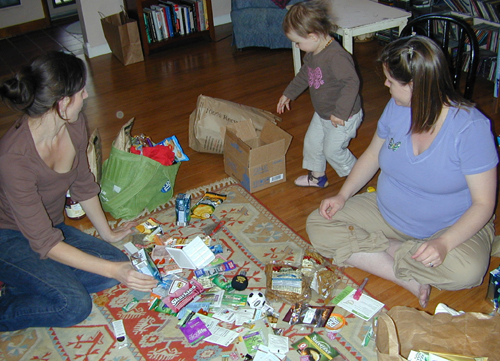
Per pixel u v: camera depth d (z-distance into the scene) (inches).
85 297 63.5
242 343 62.0
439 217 63.3
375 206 72.4
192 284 71.4
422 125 55.5
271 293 69.1
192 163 106.0
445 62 52.2
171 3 178.5
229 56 169.6
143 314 68.1
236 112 104.7
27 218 56.7
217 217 87.5
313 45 79.7
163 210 90.7
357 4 122.3
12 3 201.2
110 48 176.4
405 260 64.9
